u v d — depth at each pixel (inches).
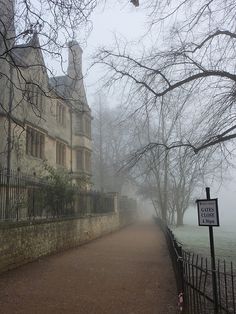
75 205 828.0
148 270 502.9
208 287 303.0
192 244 968.9
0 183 504.4
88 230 910.4
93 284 409.1
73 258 606.2
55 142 1126.4
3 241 465.7
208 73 559.5
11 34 366.9
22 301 335.3
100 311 309.1
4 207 509.7
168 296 357.7
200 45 565.6
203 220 256.2
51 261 567.2
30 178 604.7
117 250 732.7
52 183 700.0
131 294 366.0
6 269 470.9
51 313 301.7
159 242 907.4
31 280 423.2
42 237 600.7
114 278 444.1
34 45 319.9
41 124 1003.9
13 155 825.5
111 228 1243.8
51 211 679.1
